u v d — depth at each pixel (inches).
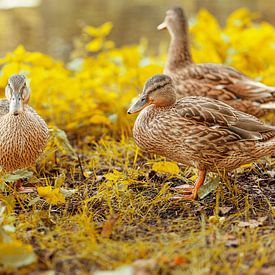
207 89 469.4
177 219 311.3
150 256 267.9
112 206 332.5
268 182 361.7
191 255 265.0
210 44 585.6
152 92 352.5
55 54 771.4
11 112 342.0
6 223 297.3
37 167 400.5
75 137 478.3
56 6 1124.5
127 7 1102.4
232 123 341.1
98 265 263.4
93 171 394.9
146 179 371.2
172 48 501.7
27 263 256.4
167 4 1122.0
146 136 354.3
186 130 340.2
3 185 329.4
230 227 301.1
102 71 568.1
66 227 304.5
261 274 250.4
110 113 496.7
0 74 529.0
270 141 342.3
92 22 960.3
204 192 330.6
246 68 580.4
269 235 286.8
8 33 887.1
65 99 525.0
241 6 1074.1
